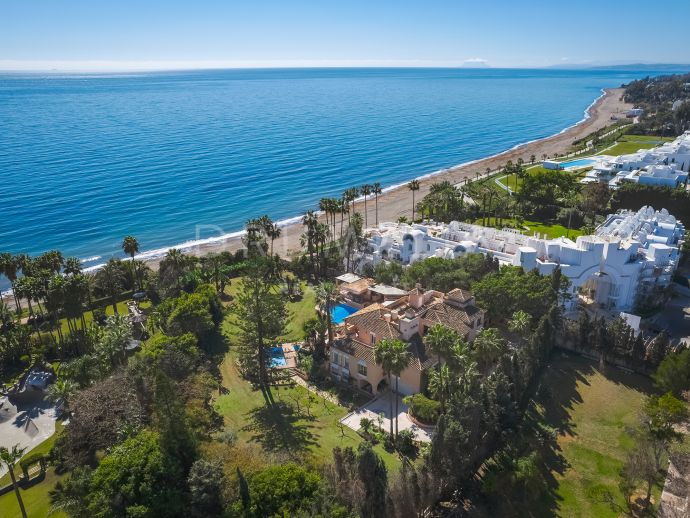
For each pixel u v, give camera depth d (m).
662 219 117.12
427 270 97.12
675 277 108.12
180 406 52.62
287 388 76.75
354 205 184.88
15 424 70.25
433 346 63.19
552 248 96.56
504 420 60.50
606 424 66.19
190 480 47.25
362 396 73.94
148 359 71.12
